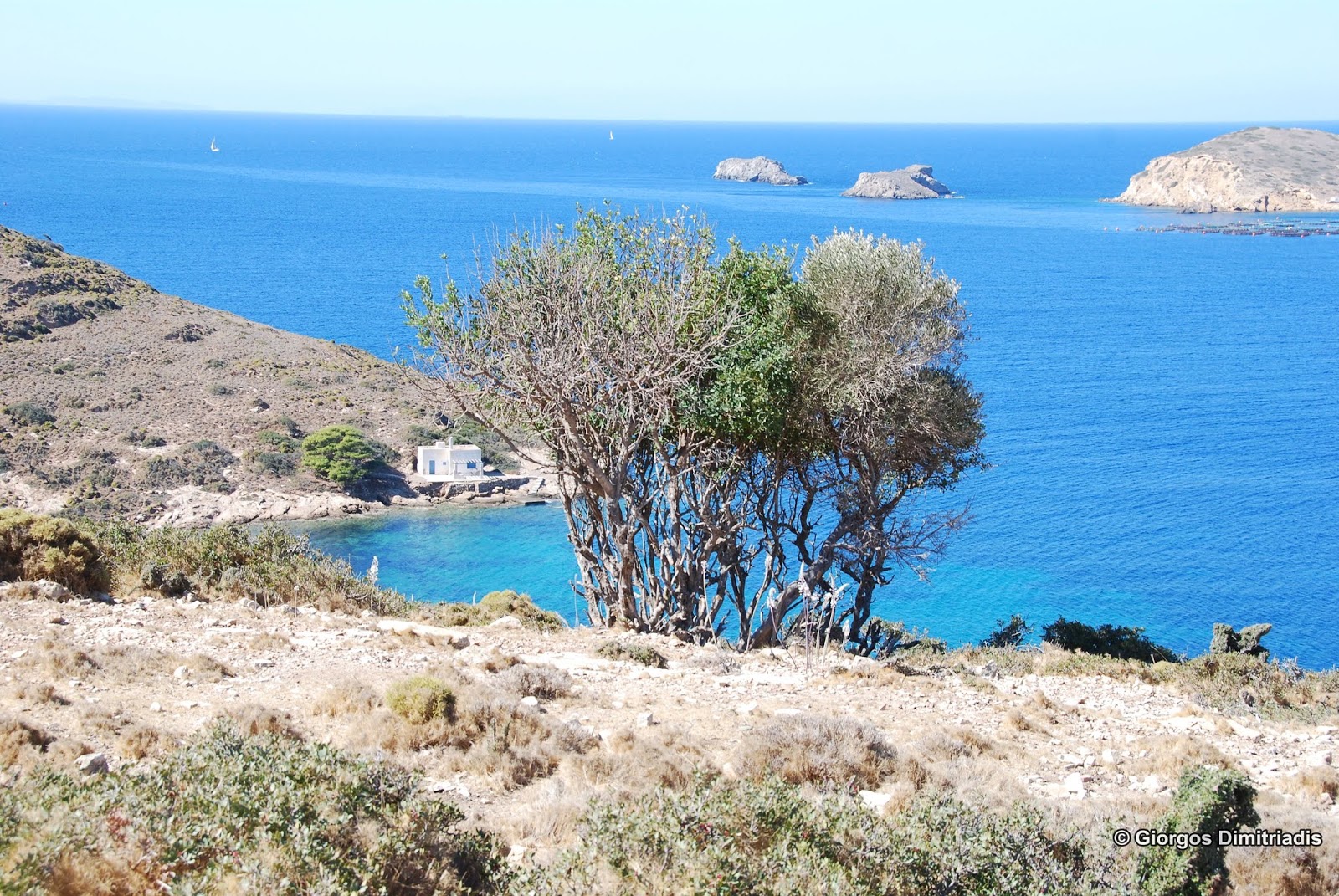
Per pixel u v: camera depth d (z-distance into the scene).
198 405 93.38
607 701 16.73
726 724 15.95
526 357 23.97
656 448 25.98
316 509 81.69
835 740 14.20
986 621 62.16
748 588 46.94
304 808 9.70
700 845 10.09
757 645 27.50
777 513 29.86
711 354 25.27
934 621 61.75
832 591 27.69
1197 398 135.88
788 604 27.91
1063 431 117.56
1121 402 133.12
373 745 13.34
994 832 11.09
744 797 11.09
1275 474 101.44
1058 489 94.50
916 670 20.72
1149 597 67.88
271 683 15.95
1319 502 92.00
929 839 10.92
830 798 11.55
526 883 9.56
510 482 92.56
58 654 15.48
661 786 11.62
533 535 80.38
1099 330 185.88
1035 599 66.69
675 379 24.23
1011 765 15.12
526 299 25.12
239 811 9.46
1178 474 100.94
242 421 91.81
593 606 27.16
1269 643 61.19
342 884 8.70
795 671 20.25
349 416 97.25
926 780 13.71
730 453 26.80
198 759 10.59
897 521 32.03
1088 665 22.95
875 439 28.05
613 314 25.48
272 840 9.02
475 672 17.56
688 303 25.33
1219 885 10.86
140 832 8.80
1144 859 11.12
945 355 29.80
